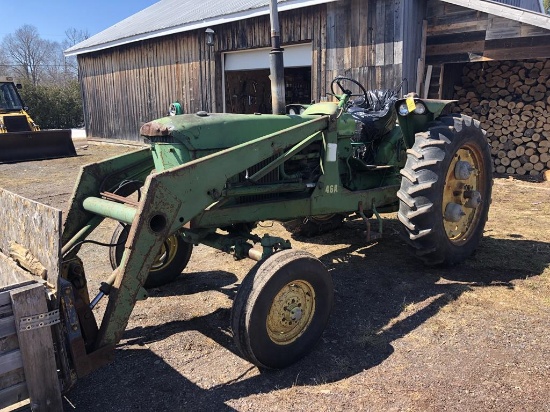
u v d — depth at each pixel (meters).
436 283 3.69
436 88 7.75
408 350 2.78
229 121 3.00
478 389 2.39
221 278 3.96
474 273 3.86
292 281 2.60
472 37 7.19
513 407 2.25
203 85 10.98
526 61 8.00
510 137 8.16
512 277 3.75
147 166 3.47
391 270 3.98
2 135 10.61
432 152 3.63
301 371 2.62
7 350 1.90
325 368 2.64
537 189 6.91
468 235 4.07
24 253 2.33
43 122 25.14
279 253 2.67
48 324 1.98
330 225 4.93
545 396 2.32
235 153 2.71
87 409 2.34
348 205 3.64
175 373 2.63
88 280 3.97
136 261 2.34
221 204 2.95
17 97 12.47
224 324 3.17
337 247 4.62
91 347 2.30
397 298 3.46
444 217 3.85
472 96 8.55
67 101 25.50
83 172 3.19
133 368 2.69
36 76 46.62
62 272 2.32
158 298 3.59
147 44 12.50
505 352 2.71
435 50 7.60
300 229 4.88
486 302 3.34
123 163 3.36
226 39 10.12
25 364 1.94
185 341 2.96
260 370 2.64
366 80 7.78
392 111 4.29
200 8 12.49
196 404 2.36
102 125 15.31
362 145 4.11
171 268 3.79
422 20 7.55
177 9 14.30
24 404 2.20
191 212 2.54
